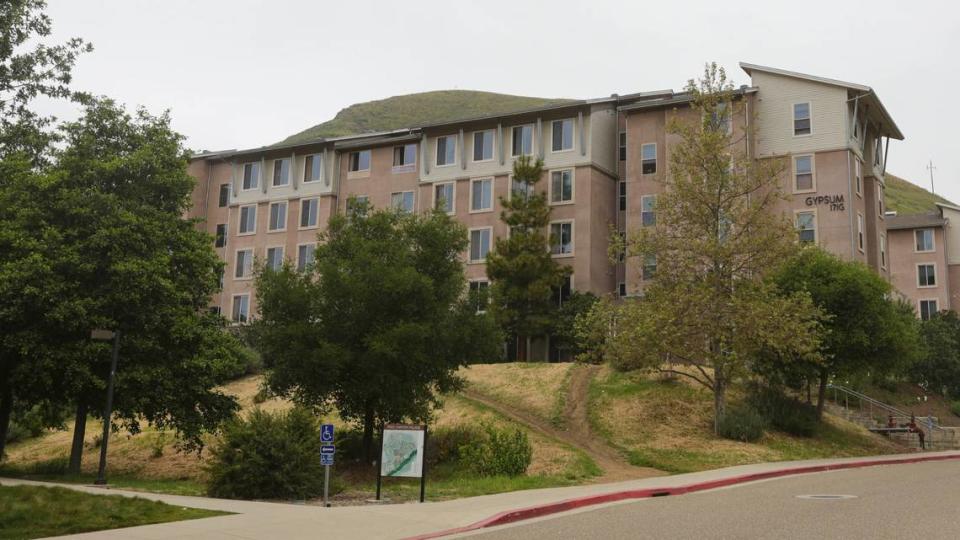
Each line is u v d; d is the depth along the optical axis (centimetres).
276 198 5572
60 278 2220
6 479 2034
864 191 4441
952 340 4647
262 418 1792
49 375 2298
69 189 2406
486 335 2741
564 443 2669
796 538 1009
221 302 5616
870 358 3031
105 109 2683
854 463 2327
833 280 3009
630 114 4603
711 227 2827
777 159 3306
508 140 4881
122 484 2130
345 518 1240
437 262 2733
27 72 2606
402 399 2561
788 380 3158
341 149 5466
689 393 3141
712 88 2909
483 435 2653
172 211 2723
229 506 1383
